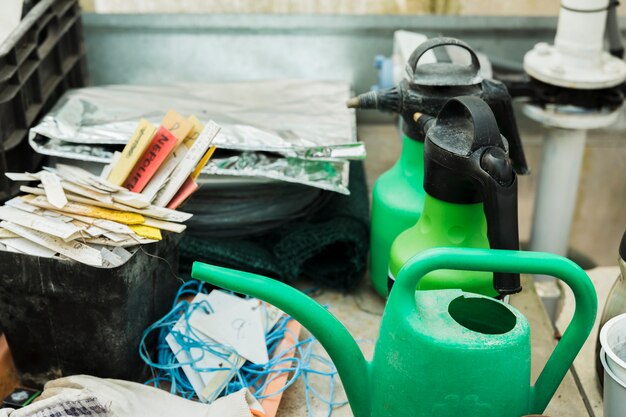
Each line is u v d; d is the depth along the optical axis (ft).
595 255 6.22
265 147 3.85
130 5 5.28
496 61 5.21
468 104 2.80
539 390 2.71
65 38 4.76
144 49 5.41
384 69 4.87
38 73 4.14
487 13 5.41
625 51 5.30
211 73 5.52
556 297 4.27
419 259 2.45
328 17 5.32
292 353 3.44
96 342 3.17
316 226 3.95
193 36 5.36
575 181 4.56
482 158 2.70
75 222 3.11
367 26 5.35
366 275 4.17
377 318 3.84
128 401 3.03
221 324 3.47
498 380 2.48
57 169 3.54
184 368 3.26
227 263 3.81
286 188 4.05
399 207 3.55
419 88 3.42
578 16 4.12
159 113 4.23
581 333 2.56
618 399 2.63
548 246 4.75
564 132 4.39
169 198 3.36
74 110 4.15
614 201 6.10
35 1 4.31
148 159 3.44
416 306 2.56
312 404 3.30
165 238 3.34
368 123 5.75
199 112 4.28
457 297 2.68
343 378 2.70
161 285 3.43
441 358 2.45
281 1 5.31
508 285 2.63
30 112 4.08
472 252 2.43
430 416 2.55
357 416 2.79
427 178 3.08
